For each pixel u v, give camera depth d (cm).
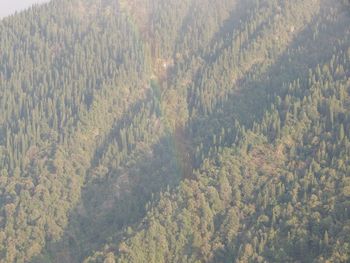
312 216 19325
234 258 19338
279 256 18812
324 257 18050
